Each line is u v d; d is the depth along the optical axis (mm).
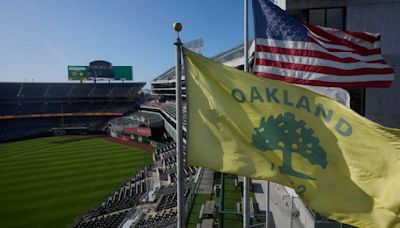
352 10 17469
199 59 7629
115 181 41500
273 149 7523
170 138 71250
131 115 98562
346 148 7312
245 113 7648
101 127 95688
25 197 35625
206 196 25812
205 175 31500
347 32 10211
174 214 26500
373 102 17828
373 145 7098
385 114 17750
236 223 19594
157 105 96250
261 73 9852
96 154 59938
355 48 10141
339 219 7133
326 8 17719
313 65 9844
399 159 6832
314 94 7734
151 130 72125
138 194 35375
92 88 112188
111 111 105312
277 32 9945
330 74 9742
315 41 9891
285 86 7773
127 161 53562
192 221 21359
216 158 7426
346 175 7246
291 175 7434
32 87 104562
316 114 7641
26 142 77000
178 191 7145
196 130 7512
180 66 6918
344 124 7391
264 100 7711
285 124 7629
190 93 7535
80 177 43469
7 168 49156
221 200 21156
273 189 24219
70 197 35531
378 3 17281
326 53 9844
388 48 17422
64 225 28391
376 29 17422
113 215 29359
